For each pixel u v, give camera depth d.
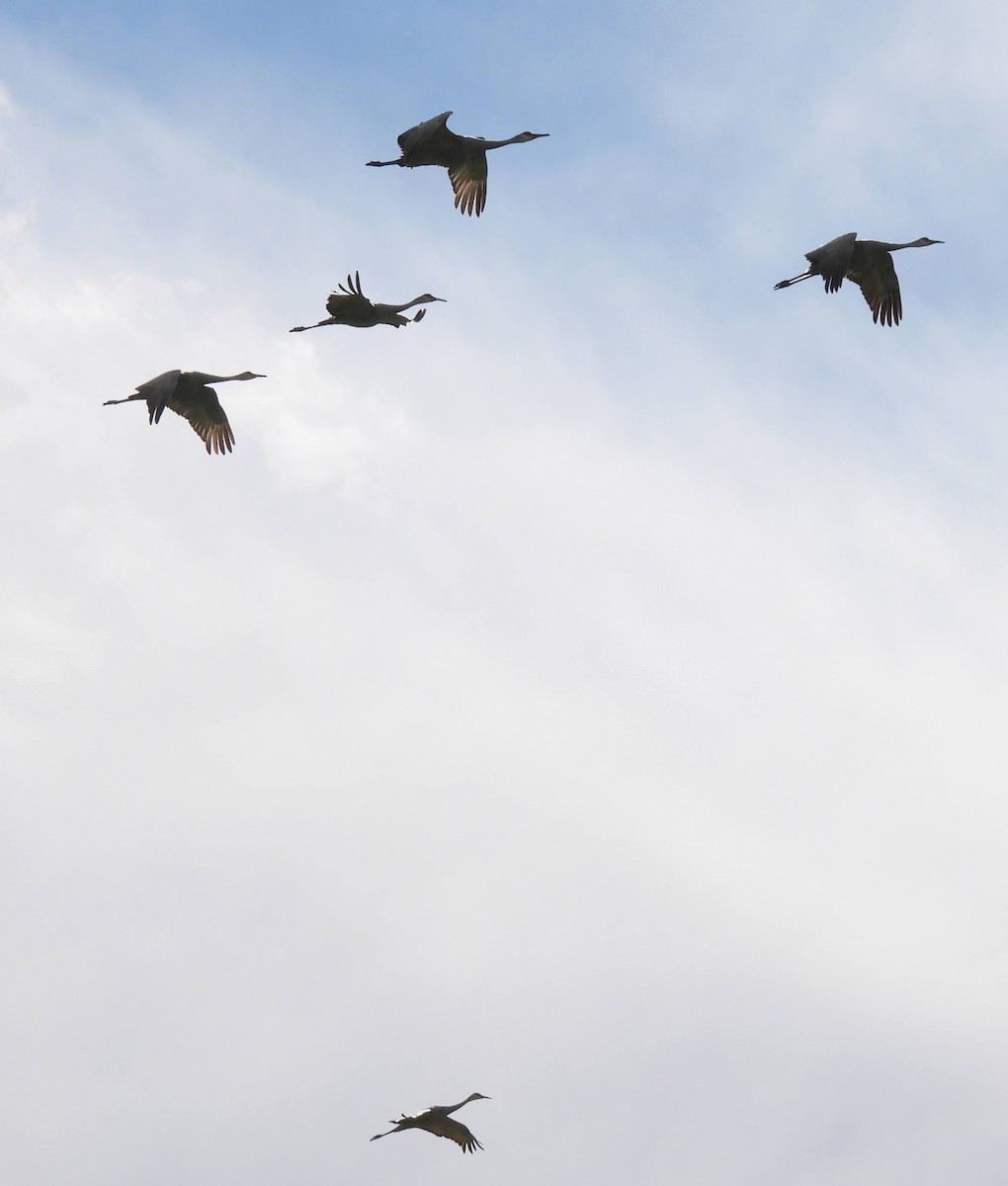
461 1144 33.16
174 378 28.20
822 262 28.20
